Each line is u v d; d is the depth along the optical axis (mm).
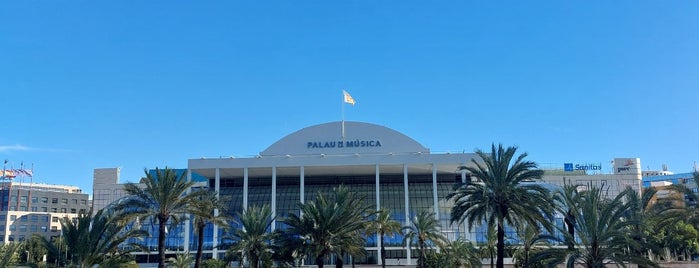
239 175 114438
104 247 54344
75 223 55875
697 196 61500
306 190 112812
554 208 57562
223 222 65625
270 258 66562
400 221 103875
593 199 52250
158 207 57406
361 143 112062
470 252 82188
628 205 52844
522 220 56594
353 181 115375
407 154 104812
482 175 56062
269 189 114125
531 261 52531
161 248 56781
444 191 110938
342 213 59969
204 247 102250
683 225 83500
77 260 53219
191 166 106562
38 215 187500
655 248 50844
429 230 81188
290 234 61594
